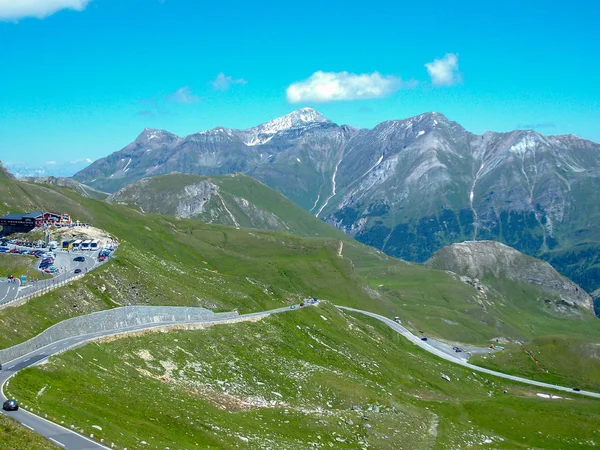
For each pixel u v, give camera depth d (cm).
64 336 11669
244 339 16038
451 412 17425
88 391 9006
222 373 13250
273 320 19138
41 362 9531
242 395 12469
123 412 8731
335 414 12631
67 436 6919
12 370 8994
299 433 11138
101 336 12100
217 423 9919
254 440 9769
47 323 11681
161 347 12962
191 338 14250
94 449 6706
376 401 14762
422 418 15200
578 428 17912
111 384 9738
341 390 14562
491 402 19288
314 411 12812
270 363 14975
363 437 12038
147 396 9862
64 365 9675
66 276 14525
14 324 10975
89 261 16388
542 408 19500
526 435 17025
